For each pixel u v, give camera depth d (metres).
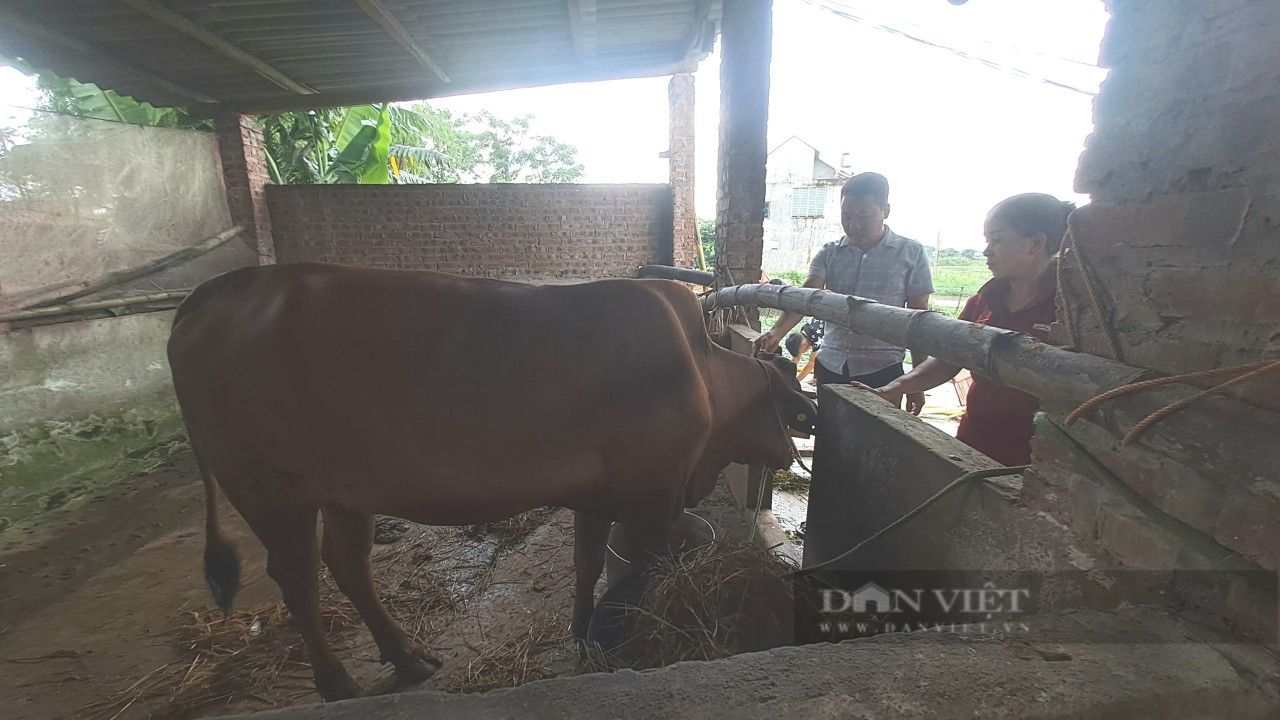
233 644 2.59
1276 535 0.88
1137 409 1.08
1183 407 1.00
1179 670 0.92
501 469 1.82
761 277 4.48
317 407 1.76
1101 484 1.15
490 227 7.89
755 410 2.48
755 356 2.79
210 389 1.82
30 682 2.41
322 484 1.83
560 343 1.88
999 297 2.27
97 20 4.82
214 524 2.27
